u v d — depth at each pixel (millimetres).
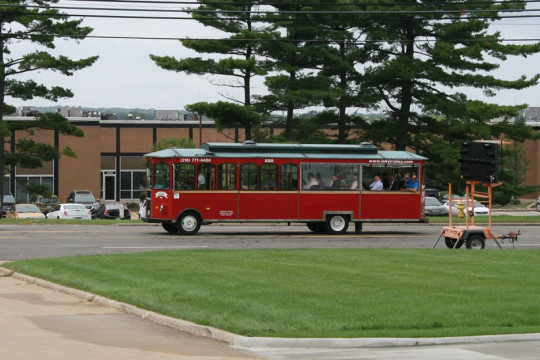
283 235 35812
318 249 26578
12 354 11797
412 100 57562
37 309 15992
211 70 53469
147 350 12258
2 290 18672
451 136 57938
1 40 56281
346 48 57312
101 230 37625
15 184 92000
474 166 28281
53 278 19734
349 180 36688
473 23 54094
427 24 55656
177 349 12367
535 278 19219
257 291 16844
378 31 54312
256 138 73000
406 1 54250
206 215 35438
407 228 42688
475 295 16594
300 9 54812
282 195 36031
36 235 33875
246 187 35750
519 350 12453
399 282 18297
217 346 12633
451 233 29266
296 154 36156
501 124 56781
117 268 21078
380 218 36938
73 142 93562
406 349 12516
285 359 11805
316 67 57750
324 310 14742
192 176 35375
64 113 103562
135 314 15328
